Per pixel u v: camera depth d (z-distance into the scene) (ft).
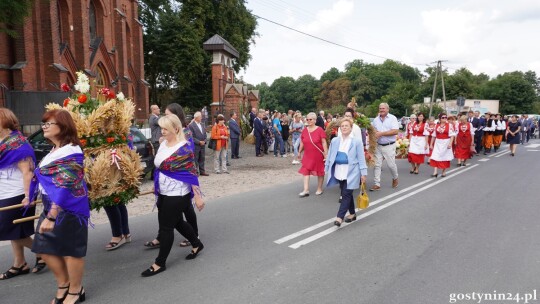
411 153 38.45
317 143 27.37
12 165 13.60
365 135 28.37
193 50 111.86
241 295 12.65
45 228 11.19
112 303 12.19
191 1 113.50
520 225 20.39
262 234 18.94
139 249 17.08
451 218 21.77
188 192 14.76
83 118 14.89
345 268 14.79
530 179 35.22
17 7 30.42
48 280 14.14
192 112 126.21
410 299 12.32
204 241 17.99
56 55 63.98
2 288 13.48
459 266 14.93
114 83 87.81
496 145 63.98
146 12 120.06
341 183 20.90
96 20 85.51
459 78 234.58
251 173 39.47
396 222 20.98
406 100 200.85
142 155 33.06
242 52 131.03
